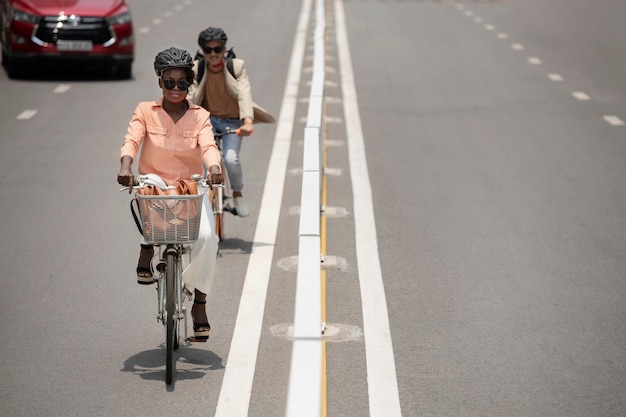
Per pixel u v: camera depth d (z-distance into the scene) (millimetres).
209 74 18859
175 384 13039
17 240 19359
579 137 29812
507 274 17766
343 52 46250
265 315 15523
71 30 38312
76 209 21562
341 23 56969
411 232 20156
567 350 14508
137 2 65500
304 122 31109
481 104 34719
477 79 39750
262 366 13641
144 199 12188
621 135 30312
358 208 21844
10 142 28016
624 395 13125
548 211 21938
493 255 18812
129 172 12703
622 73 41625
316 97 21844
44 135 28984
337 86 37938
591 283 17391
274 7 64125
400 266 18047
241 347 14289
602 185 24297
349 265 18047
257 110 19281
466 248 19203
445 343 14617
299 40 49781
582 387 13305
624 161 26938
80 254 18531
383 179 24453
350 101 35031
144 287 16812
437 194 23156
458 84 38594
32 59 38250
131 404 12477
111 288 16750
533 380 13477
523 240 19797
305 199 13531
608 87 38406
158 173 13453
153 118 13359
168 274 12586
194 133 13383
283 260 18234
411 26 56156
